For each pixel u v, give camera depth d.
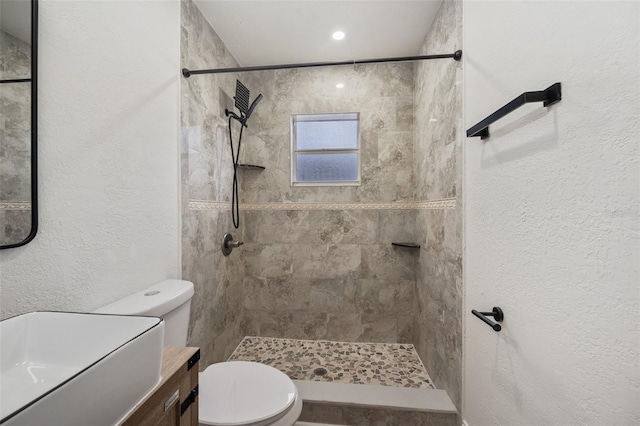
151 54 1.20
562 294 0.66
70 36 0.84
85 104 0.89
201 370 1.60
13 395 0.56
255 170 2.29
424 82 1.88
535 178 0.75
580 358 0.61
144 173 1.16
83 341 0.62
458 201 1.30
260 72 2.29
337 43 1.95
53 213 0.79
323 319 2.24
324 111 2.24
